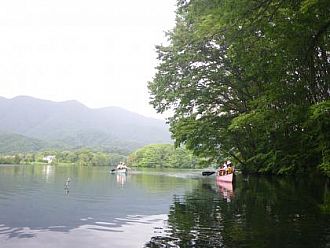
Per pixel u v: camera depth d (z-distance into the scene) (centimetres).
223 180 3759
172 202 2053
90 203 1975
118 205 1911
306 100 2406
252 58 2042
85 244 1103
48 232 1245
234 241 1116
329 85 2291
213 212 1658
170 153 11406
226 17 1567
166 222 1426
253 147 4159
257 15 1547
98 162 12519
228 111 3834
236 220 1445
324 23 1652
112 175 5353
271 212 1627
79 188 2883
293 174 3800
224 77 3509
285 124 2589
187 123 3806
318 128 2228
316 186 2797
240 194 2419
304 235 1183
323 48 2130
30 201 1997
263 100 2405
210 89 3597
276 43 1853
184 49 3253
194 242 1112
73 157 12531
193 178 4716
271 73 2119
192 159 10456
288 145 3469
